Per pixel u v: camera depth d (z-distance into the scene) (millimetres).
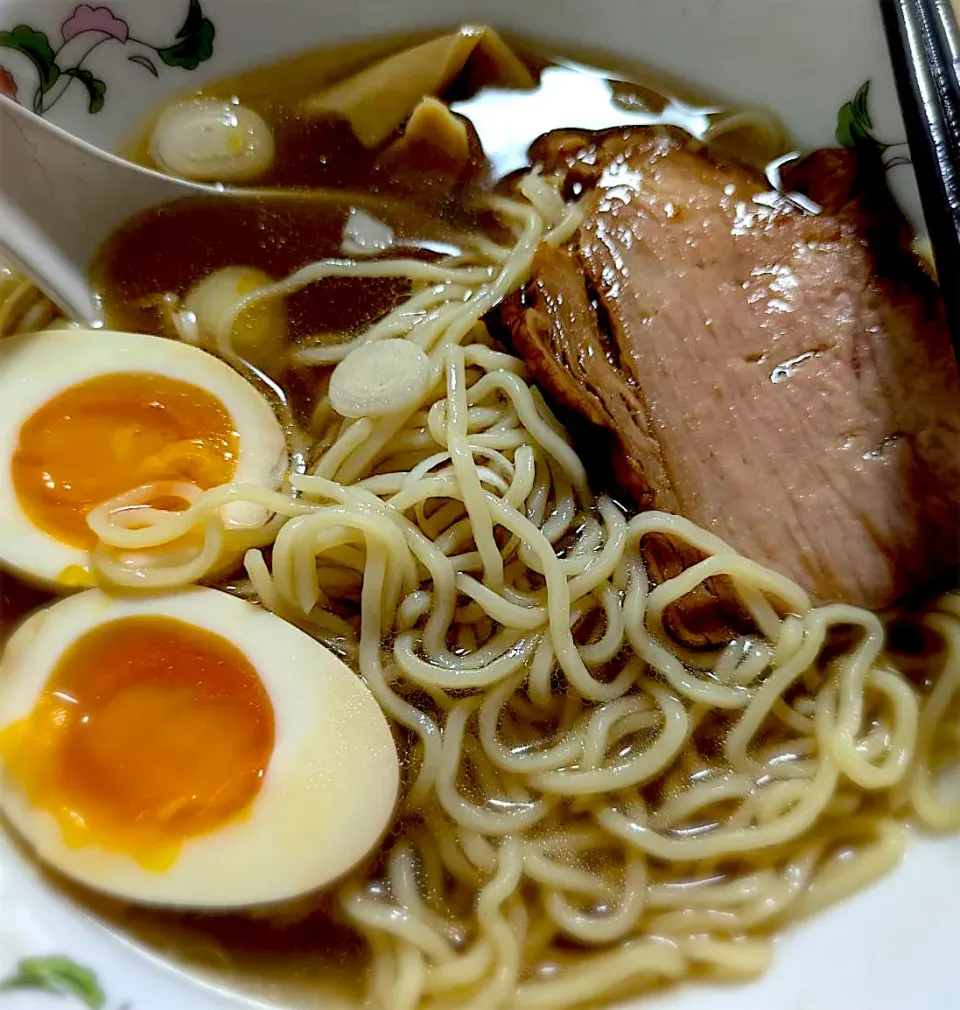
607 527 183
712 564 177
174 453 186
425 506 185
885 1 192
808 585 184
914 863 167
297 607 178
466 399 188
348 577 183
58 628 168
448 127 213
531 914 169
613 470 188
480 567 181
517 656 175
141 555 176
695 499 188
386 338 199
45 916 153
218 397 190
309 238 212
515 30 221
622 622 177
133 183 205
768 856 172
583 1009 161
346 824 161
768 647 180
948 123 180
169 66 213
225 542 178
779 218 206
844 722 173
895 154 205
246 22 213
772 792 172
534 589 182
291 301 207
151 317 203
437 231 215
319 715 165
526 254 203
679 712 174
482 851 169
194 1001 154
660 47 218
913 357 192
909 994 152
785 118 217
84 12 201
